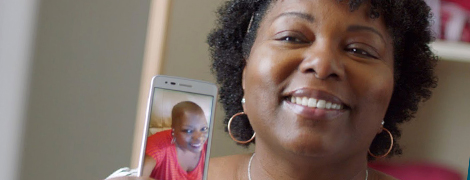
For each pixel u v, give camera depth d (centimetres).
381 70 118
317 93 111
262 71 118
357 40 117
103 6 199
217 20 155
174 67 168
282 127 115
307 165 118
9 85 209
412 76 137
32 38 206
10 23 208
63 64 203
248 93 123
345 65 114
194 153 111
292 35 118
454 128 172
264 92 117
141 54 196
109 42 199
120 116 199
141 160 109
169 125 110
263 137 121
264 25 126
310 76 112
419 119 174
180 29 167
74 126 204
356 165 124
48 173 207
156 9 169
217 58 150
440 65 166
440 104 173
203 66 168
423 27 134
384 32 121
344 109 114
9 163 208
